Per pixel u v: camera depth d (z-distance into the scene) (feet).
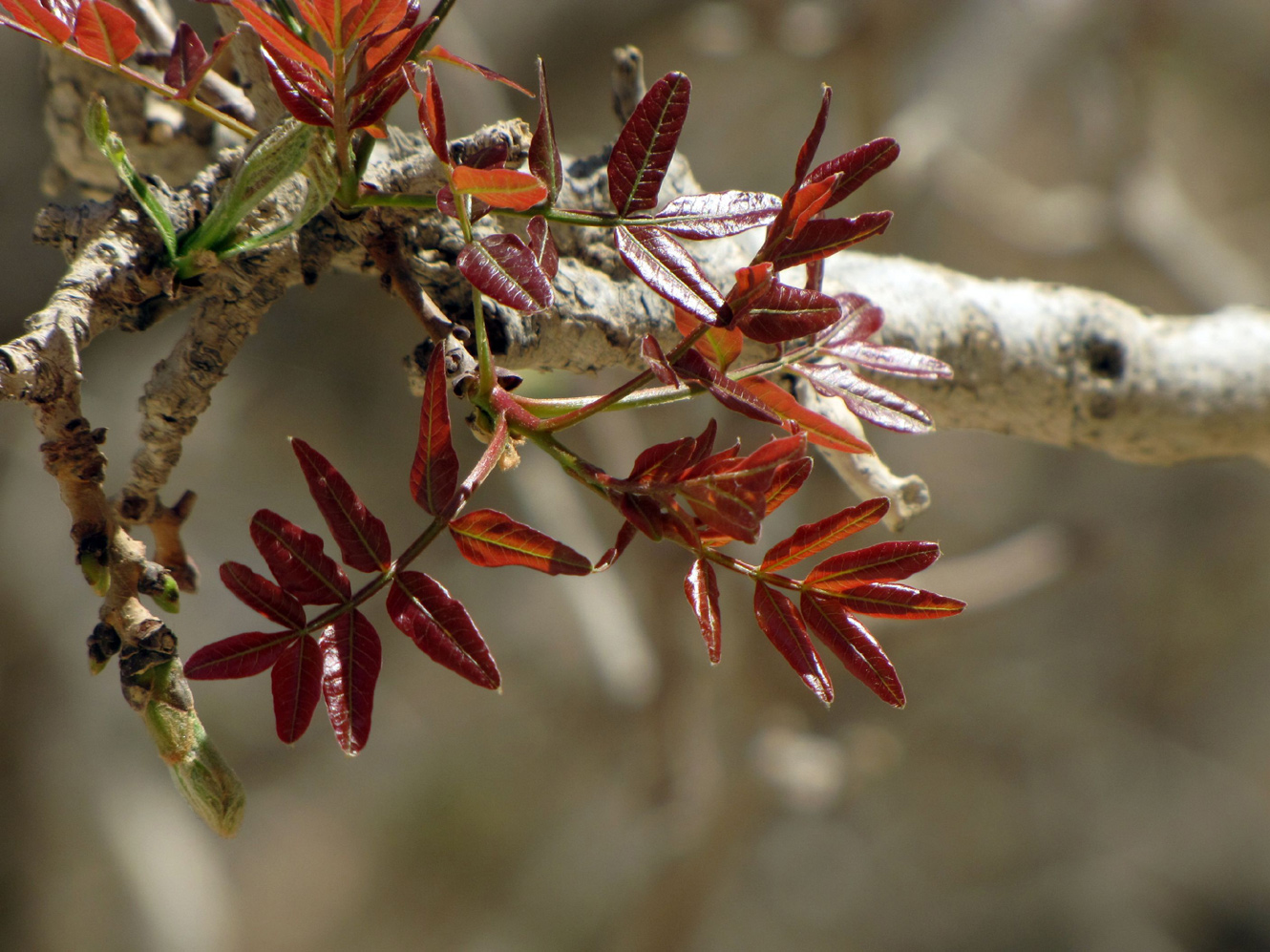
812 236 3.12
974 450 18.12
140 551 3.18
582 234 3.50
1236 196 18.48
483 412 3.17
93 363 11.30
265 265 3.31
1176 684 19.16
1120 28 10.73
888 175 9.33
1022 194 11.55
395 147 3.40
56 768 11.20
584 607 9.59
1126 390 3.93
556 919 16.14
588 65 11.73
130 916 11.34
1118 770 19.30
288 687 3.09
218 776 3.16
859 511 3.13
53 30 3.14
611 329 3.48
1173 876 18.88
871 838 18.95
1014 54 10.19
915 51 10.55
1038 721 19.02
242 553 13.08
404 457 13.61
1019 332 3.78
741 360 3.47
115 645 3.18
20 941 10.95
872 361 3.23
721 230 3.11
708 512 3.08
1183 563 18.67
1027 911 18.60
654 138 3.11
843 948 18.17
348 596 3.10
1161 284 11.37
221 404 12.78
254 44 3.29
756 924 18.17
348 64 3.11
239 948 14.99
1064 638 18.95
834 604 3.14
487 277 3.08
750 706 9.18
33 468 11.27
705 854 9.71
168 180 3.80
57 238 3.29
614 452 8.30
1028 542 9.51
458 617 3.10
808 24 9.27
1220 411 4.07
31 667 11.12
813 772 9.21
